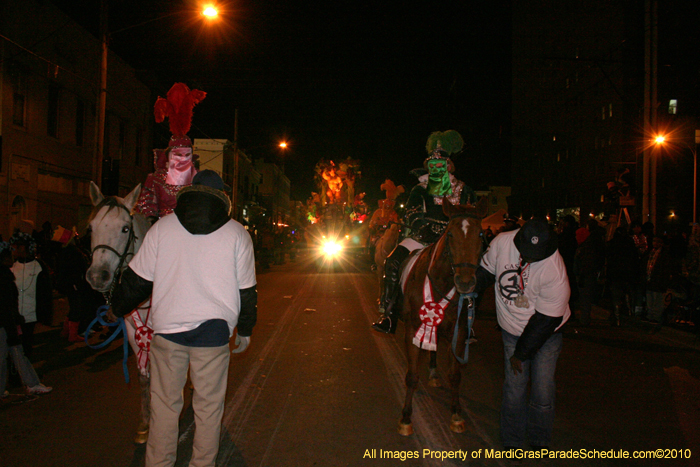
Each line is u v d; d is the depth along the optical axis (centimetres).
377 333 957
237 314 342
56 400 574
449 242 441
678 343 888
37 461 420
